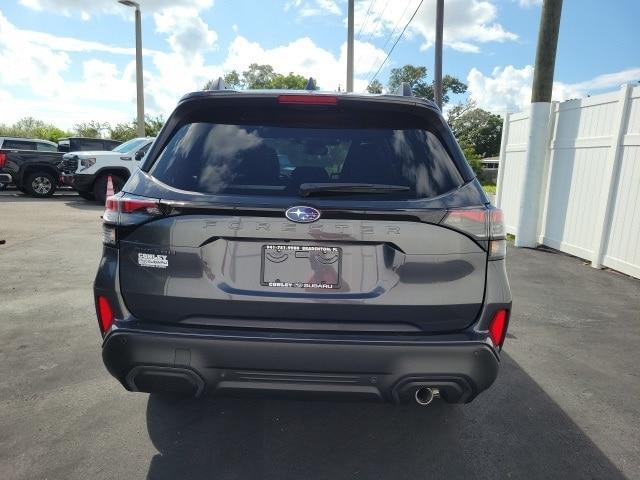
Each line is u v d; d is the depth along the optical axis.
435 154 2.35
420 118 2.46
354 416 3.00
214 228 2.14
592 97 7.51
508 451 2.68
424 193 2.22
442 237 2.16
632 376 3.65
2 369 3.50
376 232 2.14
